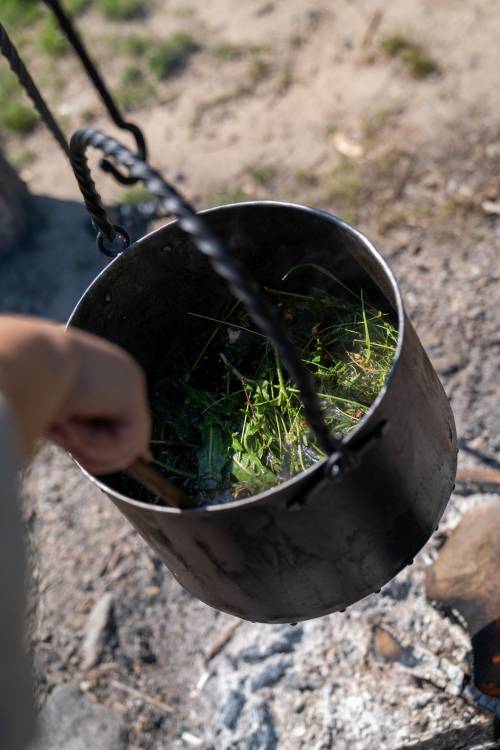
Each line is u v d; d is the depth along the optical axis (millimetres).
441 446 1225
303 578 1165
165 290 1442
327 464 990
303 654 1945
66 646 2121
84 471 1130
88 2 3717
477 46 3135
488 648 1764
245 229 1371
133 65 3459
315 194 2877
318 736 1839
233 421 1472
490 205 2674
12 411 675
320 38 3361
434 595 1898
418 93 3057
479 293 2488
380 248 2676
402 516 1162
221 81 3326
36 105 1670
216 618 2078
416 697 1817
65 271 2924
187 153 3131
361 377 1421
